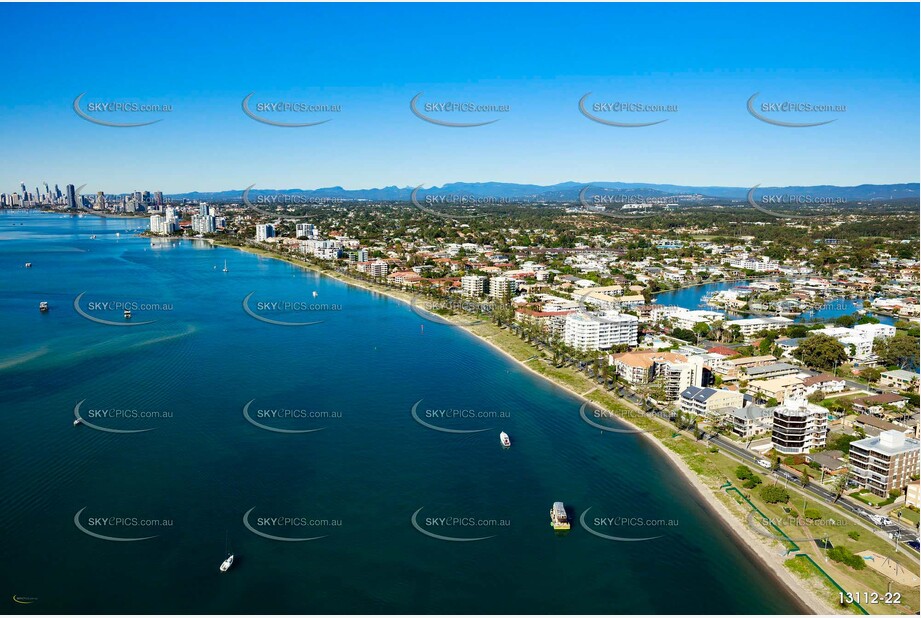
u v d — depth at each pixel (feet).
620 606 479.82
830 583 500.74
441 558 530.27
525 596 488.02
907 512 599.57
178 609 459.32
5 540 528.22
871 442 655.76
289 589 484.74
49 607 454.81
